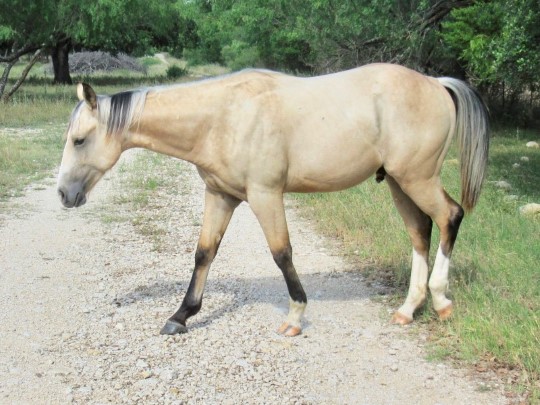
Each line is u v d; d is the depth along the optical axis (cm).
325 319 532
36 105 1958
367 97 476
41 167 1134
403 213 520
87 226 804
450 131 496
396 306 556
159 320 530
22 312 542
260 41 2159
